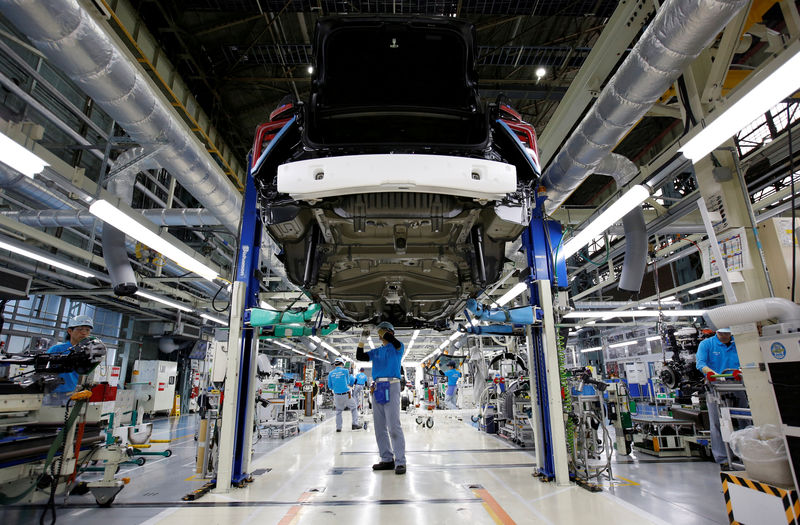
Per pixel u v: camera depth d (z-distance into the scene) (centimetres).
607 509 306
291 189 245
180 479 432
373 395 471
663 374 656
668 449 557
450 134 278
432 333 1520
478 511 304
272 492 362
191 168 443
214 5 580
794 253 260
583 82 464
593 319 1465
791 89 235
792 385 223
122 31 505
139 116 359
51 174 358
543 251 426
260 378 781
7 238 544
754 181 659
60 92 645
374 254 379
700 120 339
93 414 374
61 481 347
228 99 809
